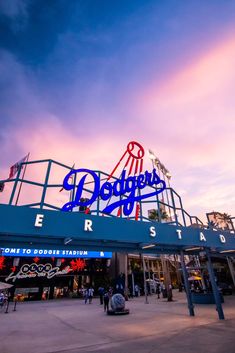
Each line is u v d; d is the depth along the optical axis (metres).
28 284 35.88
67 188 13.02
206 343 8.49
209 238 16.08
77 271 39.88
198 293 22.70
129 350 8.06
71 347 8.72
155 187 17.19
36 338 10.42
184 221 17.30
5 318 17.19
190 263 30.05
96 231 10.96
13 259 34.34
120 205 14.95
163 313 17.25
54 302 31.86
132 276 42.31
